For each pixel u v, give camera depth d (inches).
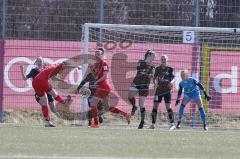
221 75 2118.6
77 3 2160.4
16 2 2143.2
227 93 2121.1
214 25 2170.3
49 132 1472.7
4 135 1354.6
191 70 2113.7
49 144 1183.6
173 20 2201.0
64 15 2151.8
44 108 1759.4
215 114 2110.0
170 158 1005.8
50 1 2151.8
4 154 1010.1
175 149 1149.7
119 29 2054.6
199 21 2127.2
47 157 976.9
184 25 2187.5
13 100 2066.9
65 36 2144.4
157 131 1649.9
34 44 2084.2
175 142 1295.5
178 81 2101.4
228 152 1119.0
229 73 2124.8
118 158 986.1
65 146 1155.3
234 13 2176.4
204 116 1860.2
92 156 1005.8
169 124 1980.8
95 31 2094.0
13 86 2066.9
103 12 2107.5
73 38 2150.6
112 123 2058.3
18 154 1013.8
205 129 1863.9
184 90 1859.0
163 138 1389.0
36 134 1398.9
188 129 1870.1
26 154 1016.9
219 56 2118.6
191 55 2113.7
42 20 2143.2
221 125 2078.0
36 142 1216.8
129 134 1483.8
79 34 2144.4
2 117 2041.1
